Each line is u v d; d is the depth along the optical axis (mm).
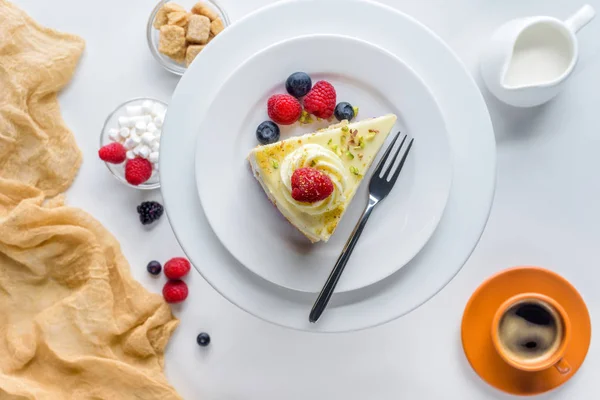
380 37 668
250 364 791
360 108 681
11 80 759
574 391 784
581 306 755
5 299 773
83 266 770
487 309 765
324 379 793
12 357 759
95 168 790
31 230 754
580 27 705
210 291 787
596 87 758
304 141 669
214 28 767
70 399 758
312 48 652
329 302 681
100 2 780
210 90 668
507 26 714
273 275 664
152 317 770
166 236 789
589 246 776
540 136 765
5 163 775
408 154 671
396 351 790
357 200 682
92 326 765
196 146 657
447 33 764
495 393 788
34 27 771
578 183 770
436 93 675
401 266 662
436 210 661
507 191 775
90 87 787
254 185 674
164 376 780
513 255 779
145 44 785
